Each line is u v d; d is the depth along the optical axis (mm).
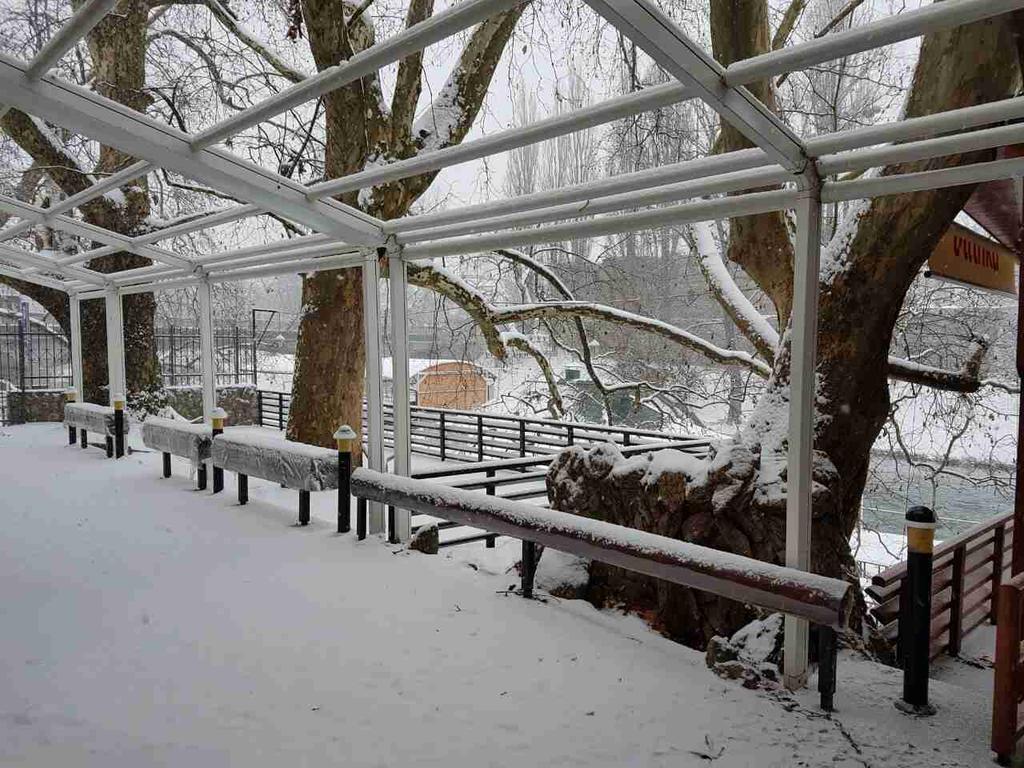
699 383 18328
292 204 4996
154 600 4355
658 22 2510
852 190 3275
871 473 13477
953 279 4438
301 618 4074
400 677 3350
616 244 15367
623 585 4570
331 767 2615
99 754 2674
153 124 4324
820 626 3072
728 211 3691
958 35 4238
